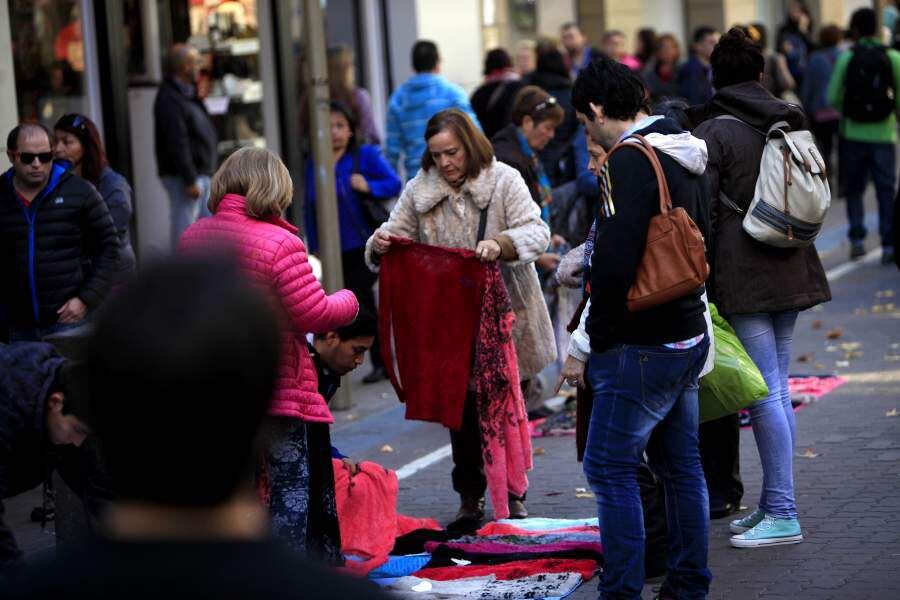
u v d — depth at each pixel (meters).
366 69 23.84
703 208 7.35
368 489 9.33
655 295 6.92
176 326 2.59
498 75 19.31
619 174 7.00
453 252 9.73
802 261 8.97
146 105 18.41
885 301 18.64
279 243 7.45
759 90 9.02
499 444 9.74
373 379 16.25
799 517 9.59
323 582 2.47
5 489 6.38
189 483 2.58
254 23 20.97
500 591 8.35
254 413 2.63
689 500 7.43
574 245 13.31
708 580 7.47
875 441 11.51
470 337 9.73
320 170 14.55
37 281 11.03
